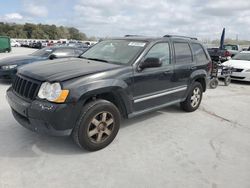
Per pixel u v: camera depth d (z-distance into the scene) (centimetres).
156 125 465
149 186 278
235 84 1000
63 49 905
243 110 602
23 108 319
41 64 387
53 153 341
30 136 388
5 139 375
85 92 318
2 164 309
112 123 364
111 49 445
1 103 556
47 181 279
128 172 304
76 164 317
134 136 410
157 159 338
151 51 418
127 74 372
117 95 364
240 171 318
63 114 306
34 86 324
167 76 448
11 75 742
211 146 387
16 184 271
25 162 316
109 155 343
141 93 402
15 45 4769
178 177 298
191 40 536
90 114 330
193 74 516
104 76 344
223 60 1348
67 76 320
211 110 585
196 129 456
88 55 466
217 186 285
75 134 330
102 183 280
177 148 374
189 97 532
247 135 439
